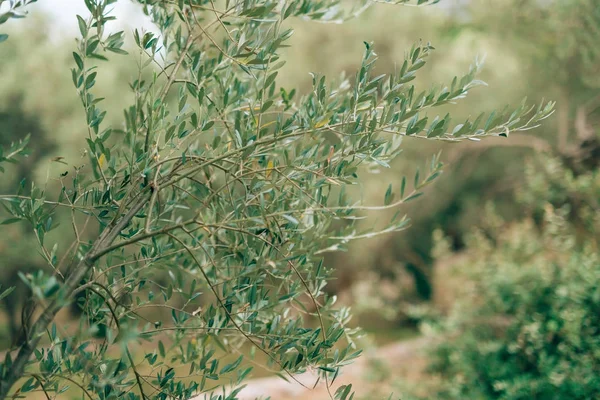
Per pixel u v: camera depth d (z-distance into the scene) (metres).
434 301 9.33
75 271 1.32
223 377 1.53
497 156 10.20
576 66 6.04
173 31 1.65
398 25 8.66
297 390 5.85
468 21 8.59
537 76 6.74
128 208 1.51
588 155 6.52
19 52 8.31
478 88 7.35
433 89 1.39
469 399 4.08
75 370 1.29
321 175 1.43
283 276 1.55
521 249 4.83
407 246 10.76
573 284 3.89
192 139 1.52
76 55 1.43
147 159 1.44
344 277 10.76
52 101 7.86
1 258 6.95
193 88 1.52
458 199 10.80
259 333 1.50
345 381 5.68
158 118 1.49
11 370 1.23
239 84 1.71
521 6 6.36
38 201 1.38
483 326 4.58
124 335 1.08
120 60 7.53
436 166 1.46
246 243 1.55
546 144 7.16
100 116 1.45
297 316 1.57
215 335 1.54
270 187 1.46
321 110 1.43
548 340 4.09
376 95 1.42
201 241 1.69
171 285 1.61
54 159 1.42
